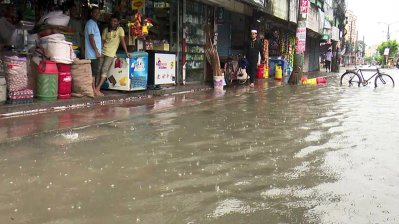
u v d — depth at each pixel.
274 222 3.42
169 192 4.05
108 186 4.16
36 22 9.43
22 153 5.17
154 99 10.76
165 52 12.16
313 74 29.80
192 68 14.82
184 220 3.42
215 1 14.72
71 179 4.32
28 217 3.39
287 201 3.90
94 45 9.46
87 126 6.90
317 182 4.47
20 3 9.29
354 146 6.18
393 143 6.41
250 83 15.94
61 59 8.61
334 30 40.12
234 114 8.83
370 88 17.08
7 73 7.73
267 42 20.84
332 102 11.56
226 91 13.68
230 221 3.42
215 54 14.36
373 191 4.23
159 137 6.35
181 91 12.69
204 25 15.36
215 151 5.64
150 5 12.83
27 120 7.09
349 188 4.30
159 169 4.76
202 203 3.80
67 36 9.84
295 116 8.82
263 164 5.10
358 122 8.24
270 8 19.62
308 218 3.52
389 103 11.47
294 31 27.20
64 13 9.83
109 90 10.89
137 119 7.77
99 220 3.38
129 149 5.57
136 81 10.86
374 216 3.59
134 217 3.45
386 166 5.15
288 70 24.62
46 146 5.54
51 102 8.27
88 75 9.30
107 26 10.62
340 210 3.71
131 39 11.19
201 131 6.91
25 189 4.00
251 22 19.41
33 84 8.46
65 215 3.45
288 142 6.32
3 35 8.61
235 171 4.78
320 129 7.43
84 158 5.07
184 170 4.75
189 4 14.24
